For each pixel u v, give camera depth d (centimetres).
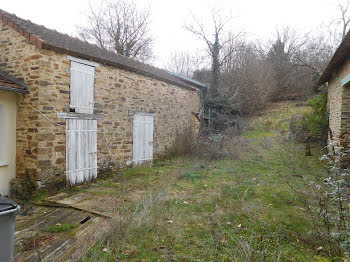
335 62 772
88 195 565
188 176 711
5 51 592
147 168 874
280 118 1578
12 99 568
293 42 2072
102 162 726
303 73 1841
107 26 1994
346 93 771
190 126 1288
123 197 535
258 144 1192
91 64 670
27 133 561
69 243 338
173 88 1110
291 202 477
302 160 864
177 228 379
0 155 560
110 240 341
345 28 1842
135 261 294
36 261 293
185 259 296
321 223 367
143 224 383
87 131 668
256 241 334
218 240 338
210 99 1541
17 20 612
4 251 222
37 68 544
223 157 981
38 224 404
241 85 1705
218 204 480
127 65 793
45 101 556
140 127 884
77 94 632
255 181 632
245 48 1897
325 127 1077
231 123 1532
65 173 606
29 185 548
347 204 407
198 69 2139
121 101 790
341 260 281
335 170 351
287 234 354
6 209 222
